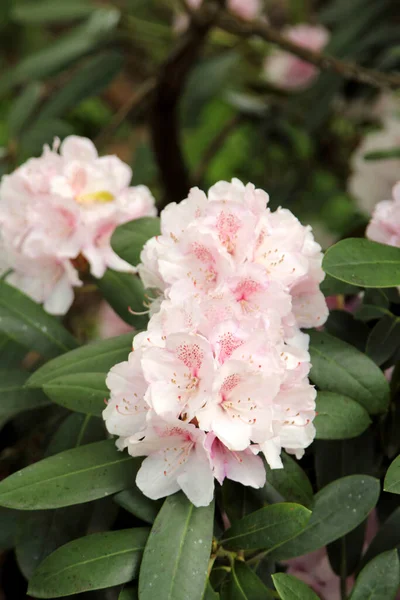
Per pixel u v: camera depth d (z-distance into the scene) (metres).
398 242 1.13
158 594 0.97
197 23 1.60
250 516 1.02
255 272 1.02
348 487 1.06
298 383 1.02
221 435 0.98
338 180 2.00
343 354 1.09
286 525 1.00
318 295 1.08
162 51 1.89
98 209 1.21
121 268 1.21
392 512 1.14
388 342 1.12
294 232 1.06
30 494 1.02
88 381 1.08
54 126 1.60
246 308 1.03
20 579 1.26
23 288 1.24
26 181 1.22
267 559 1.07
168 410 0.98
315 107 1.67
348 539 1.12
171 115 1.80
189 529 1.00
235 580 1.02
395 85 1.55
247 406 0.99
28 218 1.21
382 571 1.03
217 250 1.03
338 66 1.56
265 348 1.00
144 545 1.02
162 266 1.04
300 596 0.99
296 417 1.02
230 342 1.00
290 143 1.98
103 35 1.73
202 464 1.00
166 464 1.00
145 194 1.26
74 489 1.03
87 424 1.15
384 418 1.13
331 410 1.06
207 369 0.98
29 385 1.08
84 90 1.67
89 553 1.01
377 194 1.54
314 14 2.12
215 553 1.03
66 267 1.21
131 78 2.56
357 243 1.05
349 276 1.03
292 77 1.92
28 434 1.24
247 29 1.59
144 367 0.99
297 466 1.06
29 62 1.72
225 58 1.79
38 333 1.19
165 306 1.02
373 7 1.70
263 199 1.05
